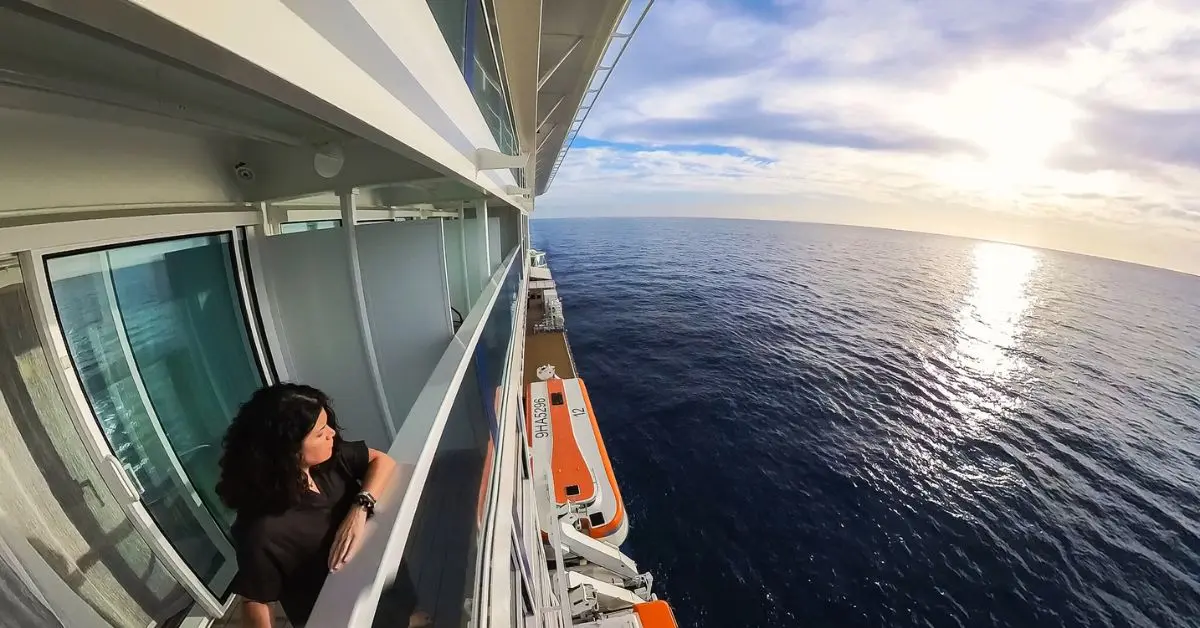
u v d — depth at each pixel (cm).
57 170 167
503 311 510
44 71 115
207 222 246
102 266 202
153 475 230
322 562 133
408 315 316
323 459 134
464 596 204
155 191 215
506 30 635
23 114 141
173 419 244
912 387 2630
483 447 290
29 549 175
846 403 2320
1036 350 3822
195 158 234
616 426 1947
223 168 255
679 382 2425
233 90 152
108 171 187
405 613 154
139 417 225
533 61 734
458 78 297
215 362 271
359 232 296
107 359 207
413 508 141
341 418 318
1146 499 1744
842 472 1716
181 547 242
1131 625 1204
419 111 180
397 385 322
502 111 684
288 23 82
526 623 329
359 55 120
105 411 206
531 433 1316
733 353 2944
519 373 617
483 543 232
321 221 404
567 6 834
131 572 213
